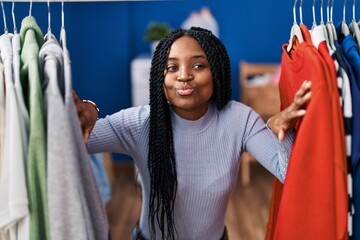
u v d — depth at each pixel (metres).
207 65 1.03
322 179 0.85
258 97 3.73
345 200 0.86
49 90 0.77
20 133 0.80
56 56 0.83
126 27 3.96
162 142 1.09
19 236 0.82
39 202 0.81
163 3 4.10
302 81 0.91
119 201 3.45
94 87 4.05
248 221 3.08
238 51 4.23
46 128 0.80
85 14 3.89
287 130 0.97
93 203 0.83
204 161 1.11
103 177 2.71
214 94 1.11
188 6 4.12
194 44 1.02
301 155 0.86
